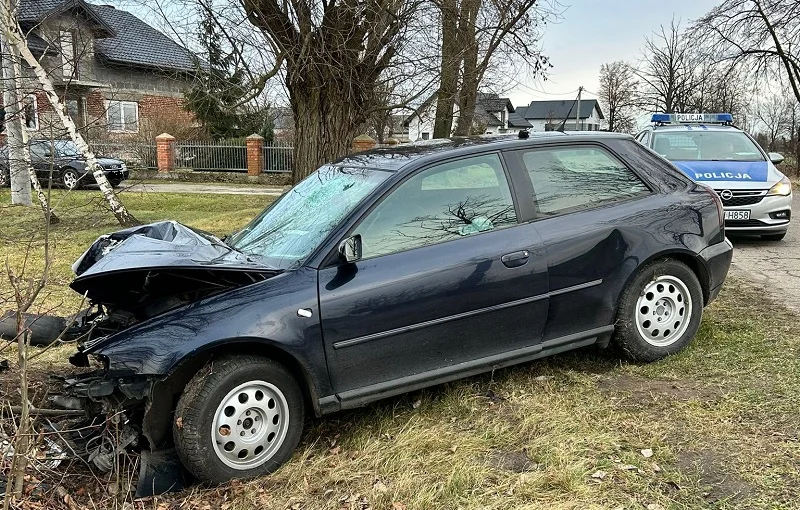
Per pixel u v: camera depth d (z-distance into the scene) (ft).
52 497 10.48
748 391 12.92
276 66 32.73
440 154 13.25
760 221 29.40
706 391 13.12
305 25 31.40
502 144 13.79
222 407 10.77
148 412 10.87
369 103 36.45
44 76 30.89
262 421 11.17
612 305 13.96
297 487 10.74
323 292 11.39
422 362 12.26
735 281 22.72
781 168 89.86
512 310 12.84
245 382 10.91
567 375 14.24
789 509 9.14
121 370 10.51
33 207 46.68
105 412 11.45
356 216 12.10
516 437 11.67
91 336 12.20
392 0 32.24
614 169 14.71
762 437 11.18
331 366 11.46
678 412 12.23
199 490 10.84
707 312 18.45
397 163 13.29
